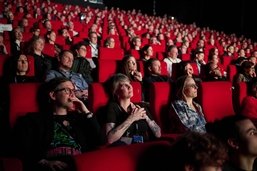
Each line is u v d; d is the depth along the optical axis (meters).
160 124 2.44
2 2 9.03
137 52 4.80
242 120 1.27
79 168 0.97
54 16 8.80
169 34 8.95
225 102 2.78
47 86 1.79
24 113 1.94
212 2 14.13
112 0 15.04
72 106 1.75
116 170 1.02
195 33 10.87
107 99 2.20
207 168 0.94
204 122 2.42
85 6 13.61
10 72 2.85
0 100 2.47
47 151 1.63
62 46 4.52
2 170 0.99
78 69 3.46
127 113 2.08
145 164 1.06
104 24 9.13
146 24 10.80
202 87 2.68
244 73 3.71
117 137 1.92
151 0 15.73
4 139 1.98
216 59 4.89
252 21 12.47
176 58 4.64
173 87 2.54
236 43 9.68
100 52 4.45
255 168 1.34
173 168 1.00
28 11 8.75
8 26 5.80
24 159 1.61
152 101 2.48
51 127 1.67
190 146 0.95
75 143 1.68
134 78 3.22
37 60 3.33
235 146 1.27
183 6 15.17
